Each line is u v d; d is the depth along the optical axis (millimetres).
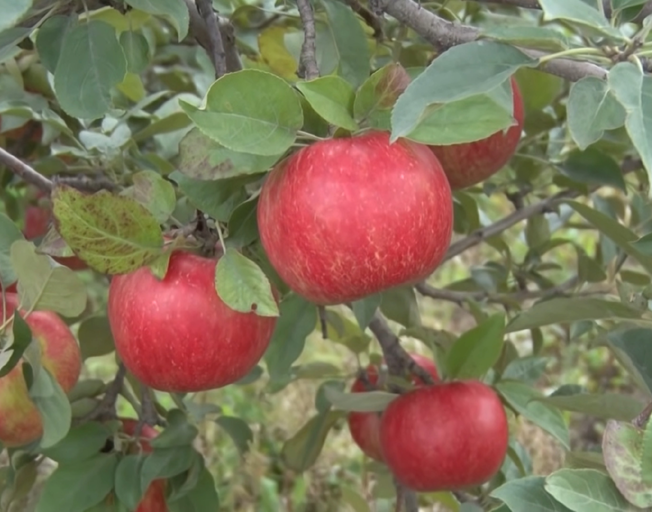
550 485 709
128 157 1004
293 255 741
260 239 792
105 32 811
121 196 745
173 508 899
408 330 1012
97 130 1023
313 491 1770
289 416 1960
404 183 733
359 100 733
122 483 876
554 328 2016
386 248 731
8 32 820
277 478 1814
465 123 724
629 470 712
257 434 1876
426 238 741
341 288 741
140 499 871
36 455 925
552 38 712
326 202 727
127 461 886
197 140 750
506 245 1140
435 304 2445
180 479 908
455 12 1059
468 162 875
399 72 730
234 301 745
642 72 682
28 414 831
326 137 756
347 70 874
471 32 791
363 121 741
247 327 780
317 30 890
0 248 832
